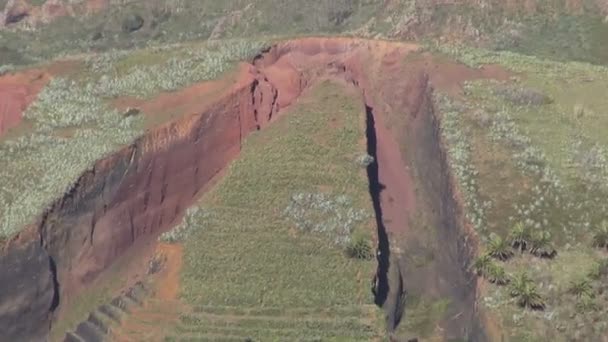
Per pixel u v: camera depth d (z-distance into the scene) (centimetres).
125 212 9225
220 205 9050
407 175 9981
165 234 8856
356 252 8594
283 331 8056
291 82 10438
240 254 8612
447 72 10588
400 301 8894
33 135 9912
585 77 11019
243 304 8275
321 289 8356
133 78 10512
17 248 8694
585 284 8325
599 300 8319
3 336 8556
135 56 11075
